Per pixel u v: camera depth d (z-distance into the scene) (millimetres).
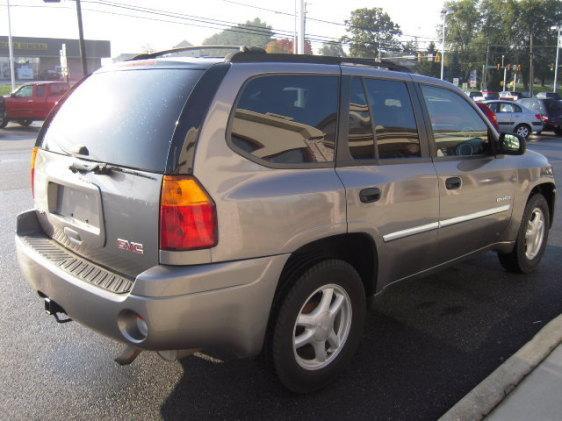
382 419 3225
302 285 3207
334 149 3443
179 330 2795
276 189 3053
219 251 2857
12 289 5035
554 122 23438
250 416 3238
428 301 4914
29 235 3775
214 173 2865
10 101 24266
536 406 3225
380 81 3832
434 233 4109
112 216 3062
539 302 4902
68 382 3555
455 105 4461
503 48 102438
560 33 68188
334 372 3535
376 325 4438
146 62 3430
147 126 3006
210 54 3686
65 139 3562
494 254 6238
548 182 5484
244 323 2982
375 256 3672
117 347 4008
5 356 3859
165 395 3436
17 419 3172
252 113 3059
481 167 4547
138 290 2766
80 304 3076
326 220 3266
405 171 3826
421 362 3859
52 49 67812
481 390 3355
